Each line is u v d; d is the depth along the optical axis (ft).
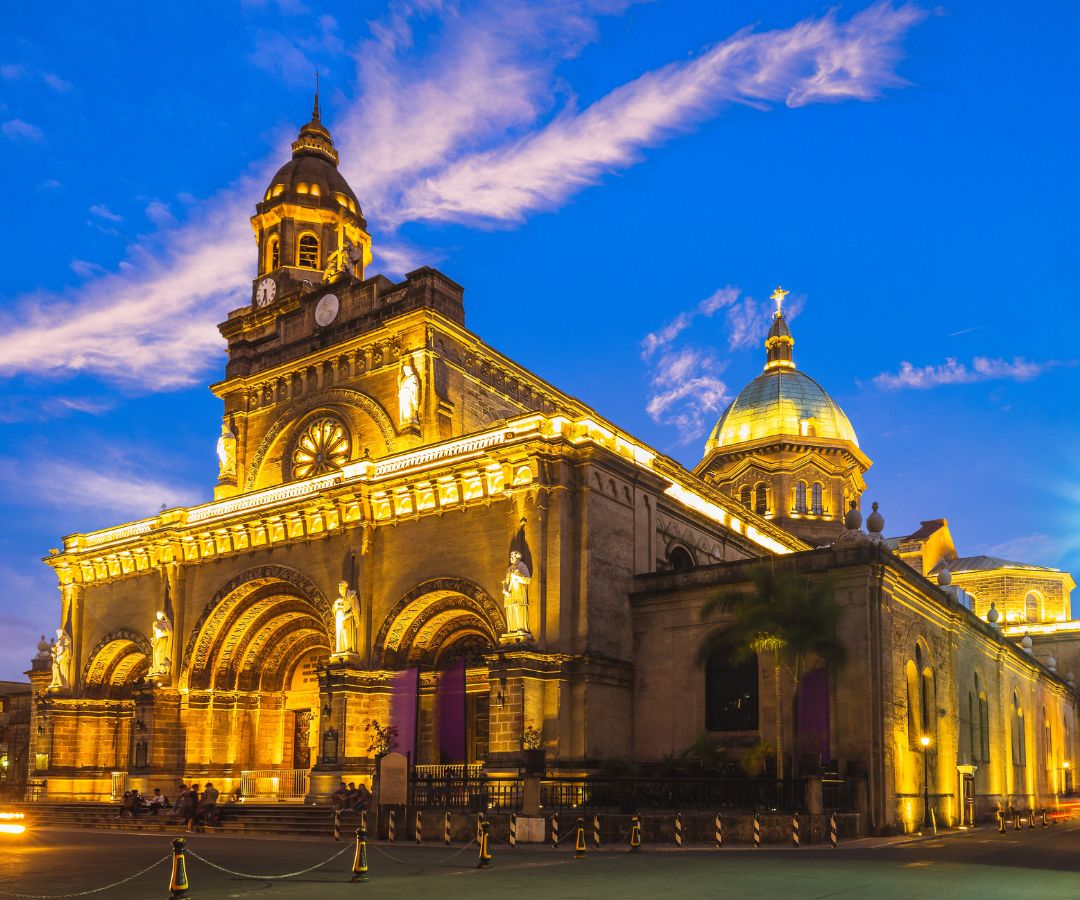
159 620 189.06
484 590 152.87
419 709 164.45
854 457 283.18
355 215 227.61
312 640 194.80
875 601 141.59
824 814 121.49
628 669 155.94
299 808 144.46
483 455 154.20
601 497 155.84
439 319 180.55
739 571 152.25
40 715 209.56
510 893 68.69
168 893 69.21
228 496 194.39
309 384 198.29
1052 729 261.03
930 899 67.05
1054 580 310.65
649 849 106.42
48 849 110.32
